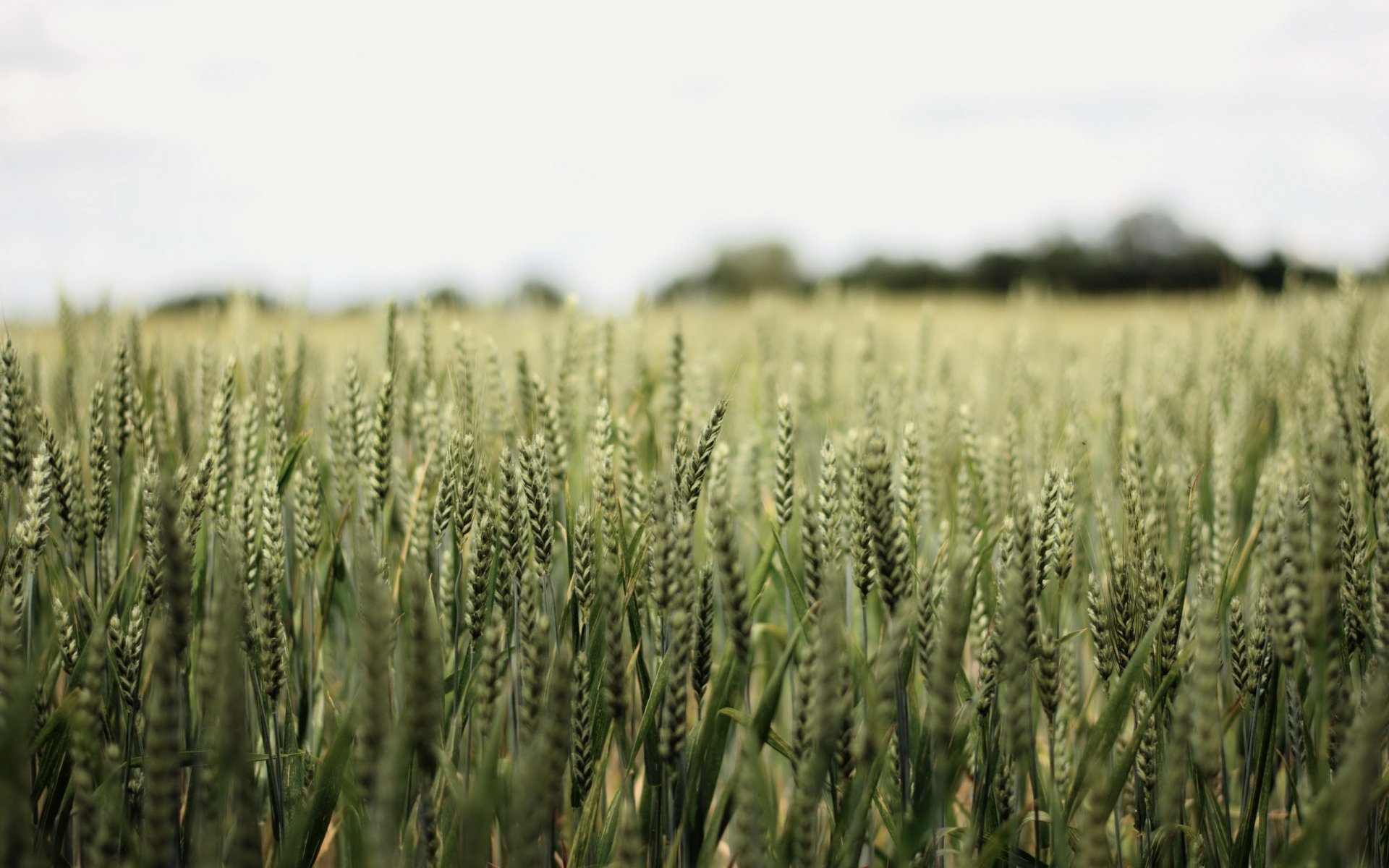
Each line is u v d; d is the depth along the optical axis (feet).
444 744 6.12
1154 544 6.64
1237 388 12.34
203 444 8.75
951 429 10.41
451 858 5.08
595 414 9.61
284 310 12.44
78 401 10.61
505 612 5.98
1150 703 5.50
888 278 107.24
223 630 3.69
